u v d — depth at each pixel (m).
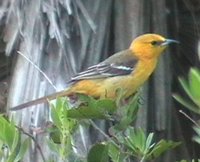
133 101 6.62
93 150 6.20
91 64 10.95
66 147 6.11
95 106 6.34
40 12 10.84
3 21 11.02
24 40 10.83
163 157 11.63
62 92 9.26
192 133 11.94
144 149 6.23
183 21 12.58
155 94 11.42
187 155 11.92
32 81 10.60
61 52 10.69
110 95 9.43
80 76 9.39
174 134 11.91
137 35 11.42
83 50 10.91
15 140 6.07
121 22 11.45
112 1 11.48
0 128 6.08
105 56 11.23
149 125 11.26
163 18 11.88
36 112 10.11
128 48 10.96
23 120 10.06
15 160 6.09
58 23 10.82
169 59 11.94
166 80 11.63
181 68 12.45
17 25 10.91
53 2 10.88
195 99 4.96
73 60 10.76
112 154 6.25
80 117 6.33
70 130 6.15
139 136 6.26
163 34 11.85
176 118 11.95
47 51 10.73
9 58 11.23
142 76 9.76
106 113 6.48
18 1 10.98
